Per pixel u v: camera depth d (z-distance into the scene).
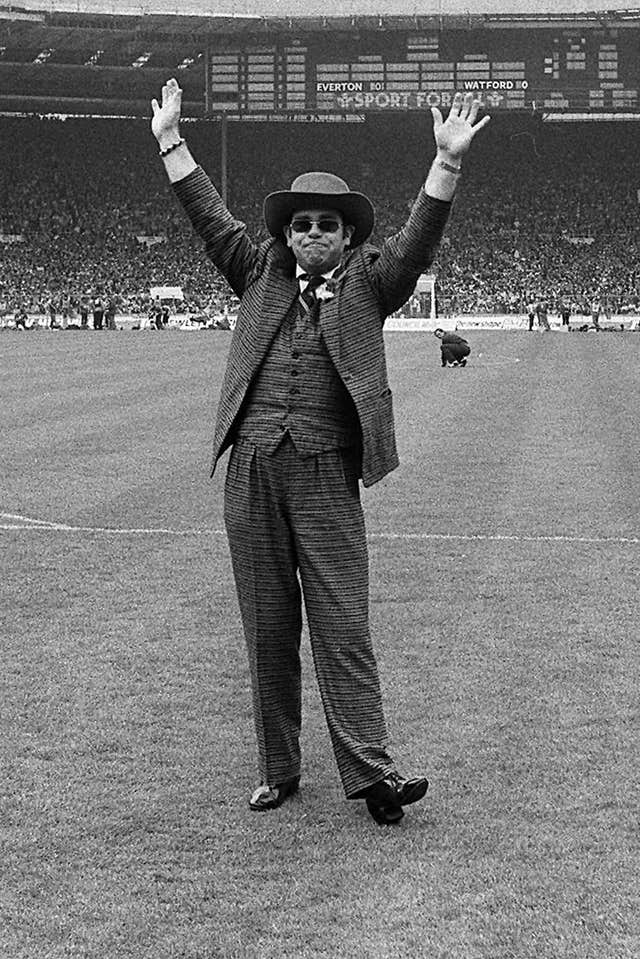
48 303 97.88
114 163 113.69
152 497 19.03
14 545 15.45
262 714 7.73
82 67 110.06
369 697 7.58
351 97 101.44
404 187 113.25
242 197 112.25
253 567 7.70
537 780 8.03
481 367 48.22
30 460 23.02
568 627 11.74
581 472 21.58
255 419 7.65
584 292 103.31
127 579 13.67
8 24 99.56
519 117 114.31
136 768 8.26
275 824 7.40
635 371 46.03
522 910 6.27
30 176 111.31
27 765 8.29
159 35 101.88
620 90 99.81
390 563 14.53
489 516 17.50
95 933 6.04
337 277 7.66
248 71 101.94
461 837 7.18
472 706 9.48
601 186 113.69
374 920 6.17
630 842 7.07
